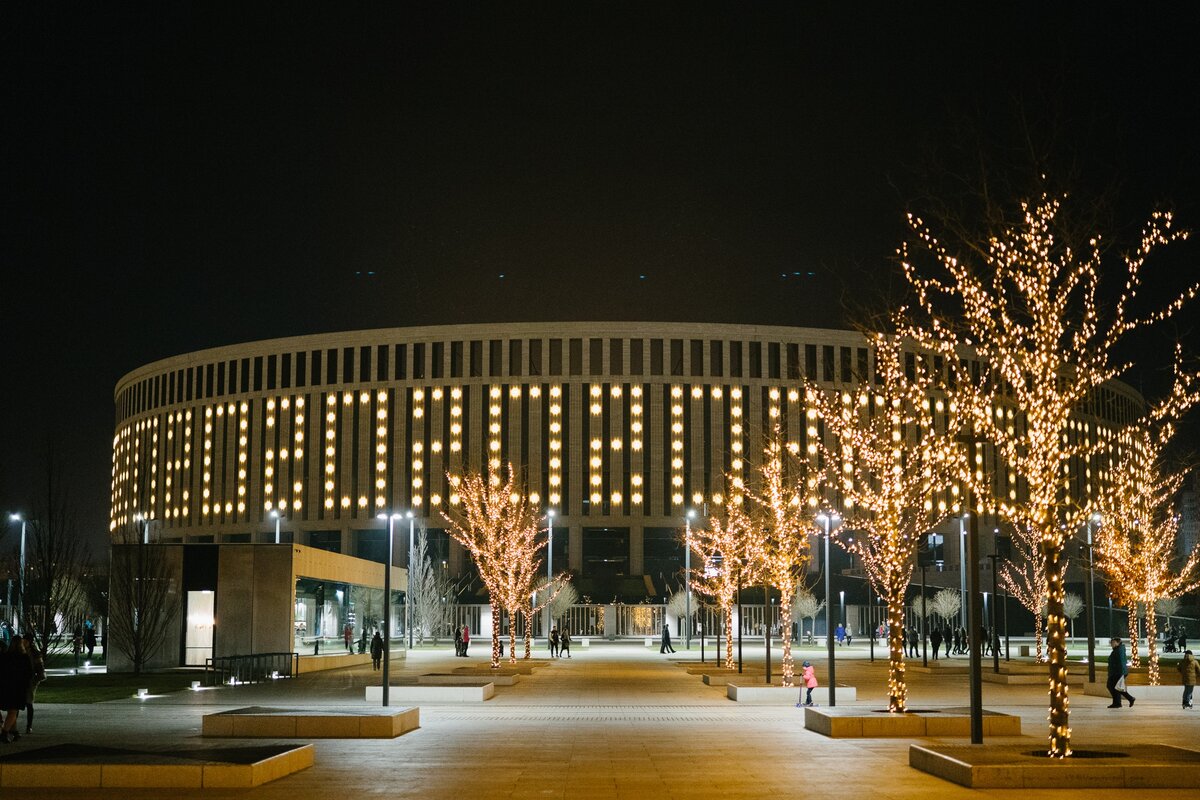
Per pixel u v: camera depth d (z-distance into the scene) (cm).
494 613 4475
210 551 4688
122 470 15212
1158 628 10256
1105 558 3903
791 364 12200
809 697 3155
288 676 4569
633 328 12225
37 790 1630
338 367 12738
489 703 3312
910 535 2786
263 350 13150
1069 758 1727
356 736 2355
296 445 12775
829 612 2784
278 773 1762
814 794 1597
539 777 1775
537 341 12306
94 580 7338
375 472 12419
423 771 1848
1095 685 3584
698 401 12075
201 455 13438
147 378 14488
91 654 5591
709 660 6006
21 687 2220
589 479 12000
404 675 4638
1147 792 1608
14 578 5453
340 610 5797
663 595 11156
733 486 5781
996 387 2352
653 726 2631
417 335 12538
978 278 2038
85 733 2409
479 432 12212
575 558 11844
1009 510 1916
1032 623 10700
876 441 3036
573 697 3550
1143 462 3941
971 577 1944
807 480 4675
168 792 1619
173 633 4666
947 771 1728
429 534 12156
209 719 2345
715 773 1820
